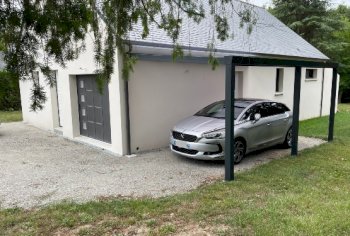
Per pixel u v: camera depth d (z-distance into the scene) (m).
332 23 24.64
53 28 3.44
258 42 12.63
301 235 3.96
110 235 4.09
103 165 7.57
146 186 6.11
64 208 4.95
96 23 4.38
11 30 3.26
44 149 9.30
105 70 4.81
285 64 7.45
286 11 25.17
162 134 9.38
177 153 7.80
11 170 7.20
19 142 10.31
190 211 4.79
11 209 4.96
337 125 13.72
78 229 4.27
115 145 8.66
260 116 8.12
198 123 7.78
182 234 4.08
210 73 10.47
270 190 5.70
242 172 6.86
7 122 14.77
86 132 10.52
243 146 7.76
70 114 10.52
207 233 4.09
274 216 4.48
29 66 3.47
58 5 3.39
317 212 4.62
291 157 8.09
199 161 7.90
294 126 8.25
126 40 5.24
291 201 5.04
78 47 4.41
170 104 9.45
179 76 9.56
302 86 15.03
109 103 8.72
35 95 3.63
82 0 3.61
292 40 15.56
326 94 17.12
